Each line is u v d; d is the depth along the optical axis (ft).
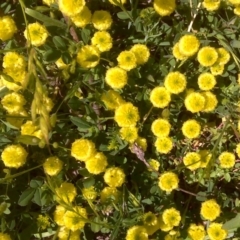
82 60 0.83
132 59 0.86
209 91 0.98
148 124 0.98
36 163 0.94
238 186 1.09
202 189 1.06
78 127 0.91
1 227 0.86
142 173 0.98
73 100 0.90
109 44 0.87
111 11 1.01
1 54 0.95
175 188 0.91
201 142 1.05
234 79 1.01
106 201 0.90
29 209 0.94
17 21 0.94
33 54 0.72
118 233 0.95
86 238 0.98
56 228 0.93
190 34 0.93
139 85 0.96
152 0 1.04
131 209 0.93
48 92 0.94
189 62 0.98
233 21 1.00
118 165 0.97
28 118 0.85
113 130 0.93
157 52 1.02
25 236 0.90
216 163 1.00
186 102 0.90
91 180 0.89
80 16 0.83
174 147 1.04
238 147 0.96
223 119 1.04
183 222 0.96
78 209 0.83
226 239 1.02
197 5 0.97
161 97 0.88
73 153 0.81
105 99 0.88
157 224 0.91
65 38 0.86
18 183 0.93
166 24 0.97
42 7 0.81
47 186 0.85
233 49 0.98
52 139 0.94
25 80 0.71
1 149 0.88
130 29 1.00
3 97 0.87
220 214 1.01
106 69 0.92
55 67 0.94
